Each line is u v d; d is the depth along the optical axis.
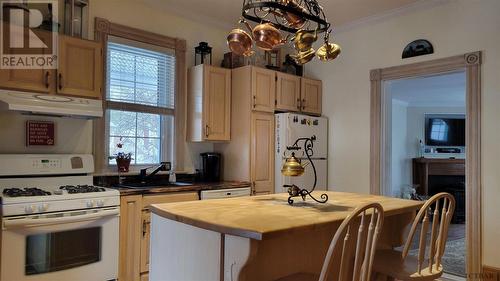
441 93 6.64
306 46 2.03
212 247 1.53
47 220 2.28
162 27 3.65
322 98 4.38
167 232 1.80
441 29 3.40
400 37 3.68
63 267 2.39
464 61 3.23
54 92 2.69
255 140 3.72
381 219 1.54
